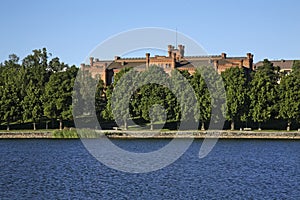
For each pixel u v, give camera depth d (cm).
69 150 9931
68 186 5731
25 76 16775
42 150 10000
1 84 15700
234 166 7550
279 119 13612
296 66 18175
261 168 7344
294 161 8162
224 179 6244
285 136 11775
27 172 6944
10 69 18612
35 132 12400
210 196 5169
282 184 5869
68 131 12175
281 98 12556
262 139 11681
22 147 10600
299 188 5609
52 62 19888
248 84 12812
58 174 6706
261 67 17150
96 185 5778
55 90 13062
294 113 12338
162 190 5475
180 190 5478
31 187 5675
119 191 5422
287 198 5069
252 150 9806
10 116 13238
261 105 12406
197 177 6406
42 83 16850
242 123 13225
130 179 6219
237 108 12288
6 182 6041
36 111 13138
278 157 8694
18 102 13325
